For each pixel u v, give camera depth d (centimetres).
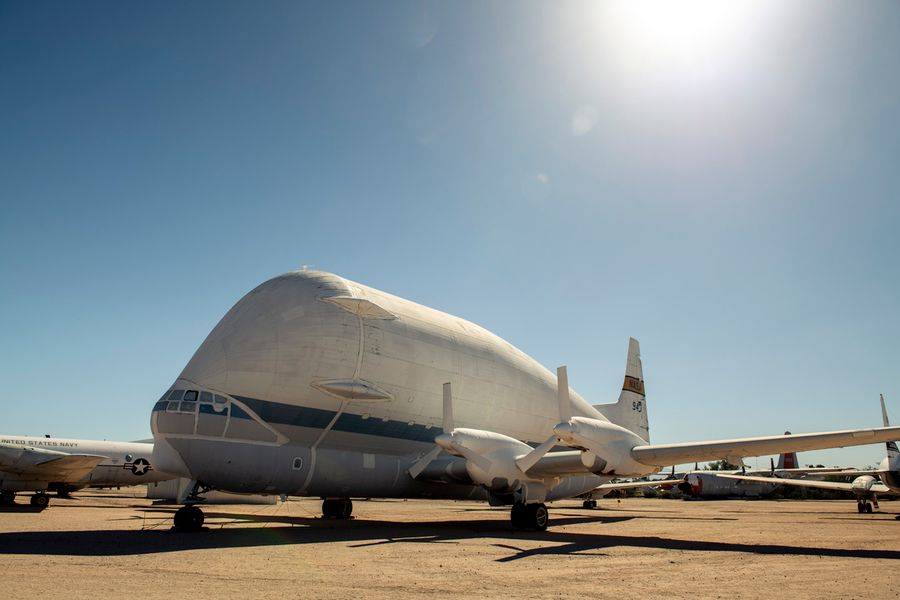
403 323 1928
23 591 712
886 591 782
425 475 1844
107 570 876
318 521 2027
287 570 906
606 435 1482
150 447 3491
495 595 736
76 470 2977
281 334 1619
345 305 1753
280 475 1595
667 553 1175
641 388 2928
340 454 1722
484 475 1587
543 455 1554
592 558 1090
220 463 1496
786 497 6444
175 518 1501
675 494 6725
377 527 1766
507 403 2178
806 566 1009
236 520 2036
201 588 750
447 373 1978
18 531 1502
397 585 795
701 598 727
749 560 1080
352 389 1678
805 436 1331
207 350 1583
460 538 1434
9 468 2820
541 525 1678
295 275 1791
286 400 1600
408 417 1848
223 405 1510
